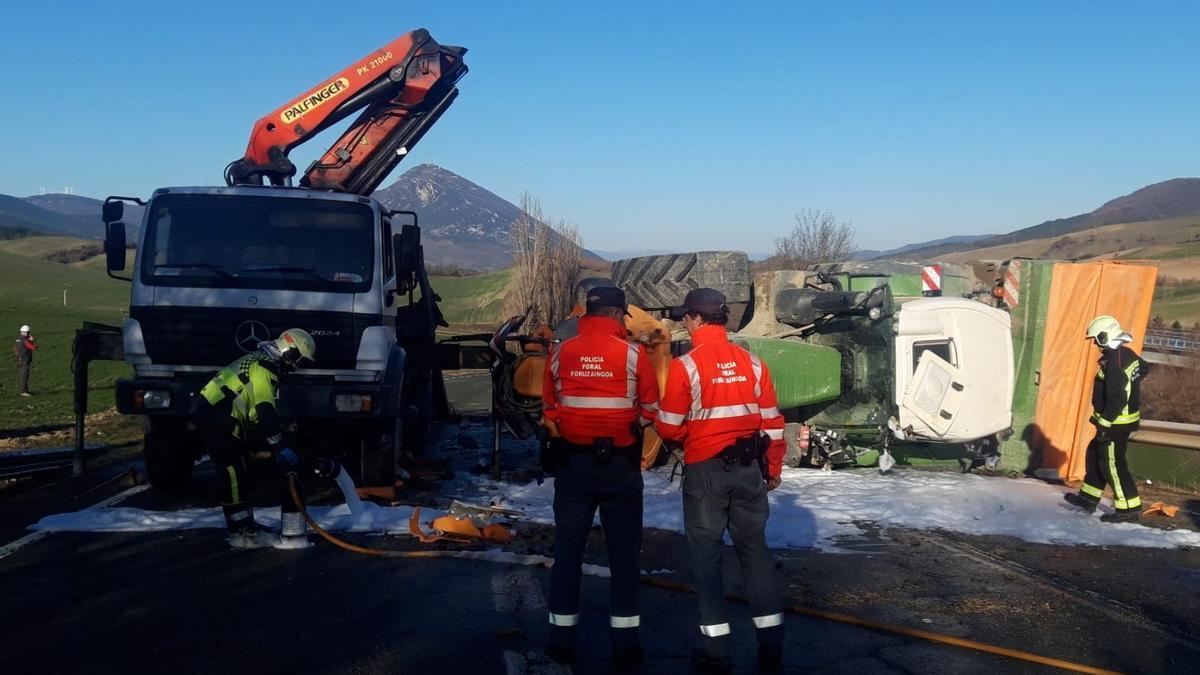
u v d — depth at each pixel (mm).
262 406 7164
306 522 7457
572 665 5176
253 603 6059
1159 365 19750
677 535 8062
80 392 10328
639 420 5383
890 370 10750
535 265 34375
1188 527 8898
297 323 8703
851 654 5449
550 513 8641
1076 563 7570
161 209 9016
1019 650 5539
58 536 7590
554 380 5355
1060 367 11727
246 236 8961
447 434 14672
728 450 5164
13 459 10078
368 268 8953
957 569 7262
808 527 8383
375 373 8859
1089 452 9250
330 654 5219
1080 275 11805
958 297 11422
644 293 12914
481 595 6320
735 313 12820
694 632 5758
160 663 5035
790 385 10648
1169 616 6258
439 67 11414
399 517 8203
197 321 8609
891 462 10977
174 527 7883
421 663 5121
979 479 10977
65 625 5582
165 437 9117
